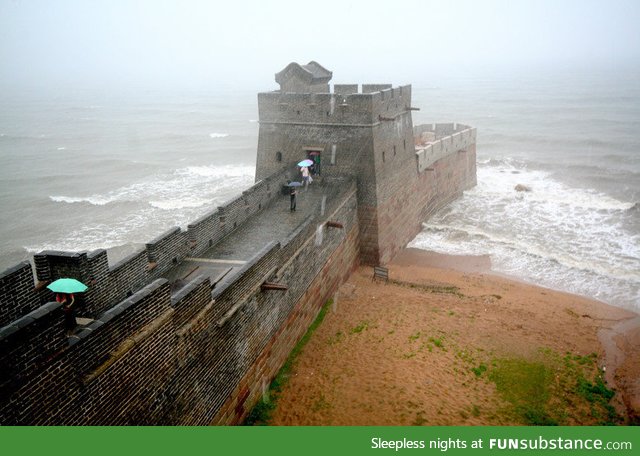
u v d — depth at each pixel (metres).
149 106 165.50
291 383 18.42
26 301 11.12
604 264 31.23
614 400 18.00
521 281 28.98
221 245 21.89
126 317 10.73
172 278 18.27
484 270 30.48
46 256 13.97
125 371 10.77
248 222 24.78
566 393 18.12
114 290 15.55
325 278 24.16
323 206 24.22
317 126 29.25
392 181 30.78
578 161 64.75
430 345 20.30
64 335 9.27
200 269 19.12
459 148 43.72
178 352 12.56
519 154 71.25
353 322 22.48
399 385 17.64
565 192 49.31
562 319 23.84
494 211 41.75
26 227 45.94
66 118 133.75
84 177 65.31
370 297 25.23
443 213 41.19
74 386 9.49
